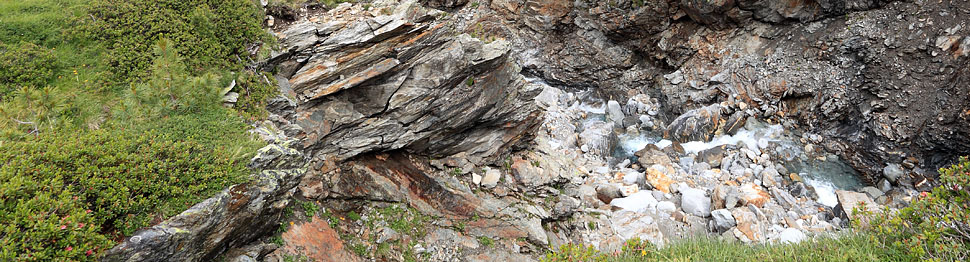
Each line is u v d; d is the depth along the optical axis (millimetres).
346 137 15930
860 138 24328
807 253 9172
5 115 10867
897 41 24359
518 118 19578
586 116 31141
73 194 9062
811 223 19172
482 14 38500
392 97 16094
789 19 28094
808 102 26500
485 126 19125
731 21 29375
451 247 15859
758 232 17688
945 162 22188
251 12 16234
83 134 11039
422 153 18125
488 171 19078
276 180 12133
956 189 8570
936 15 23703
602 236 18000
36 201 8352
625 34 32969
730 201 19281
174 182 10453
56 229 8102
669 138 27406
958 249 7398
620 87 33438
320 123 15469
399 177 17156
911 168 22562
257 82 14742
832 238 10125
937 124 22078
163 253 9719
